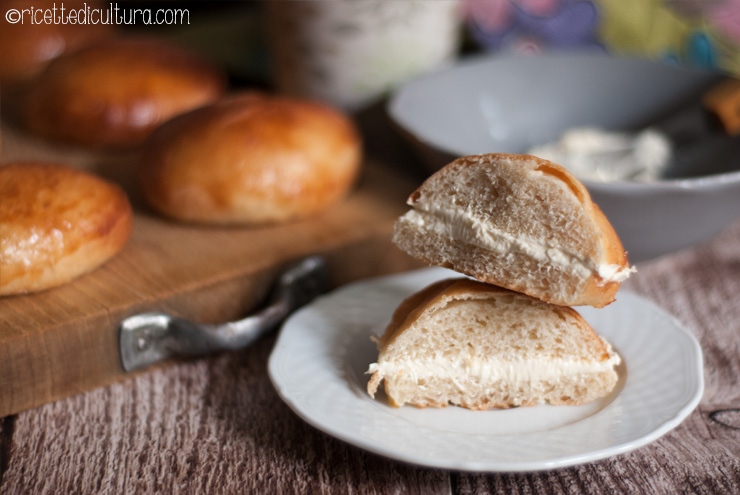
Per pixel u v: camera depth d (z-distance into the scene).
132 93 0.70
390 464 0.48
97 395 0.52
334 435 0.46
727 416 0.50
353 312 0.55
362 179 0.67
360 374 0.51
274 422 0.50
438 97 0.69
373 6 0.69
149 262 0.57
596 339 0.49
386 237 0.60
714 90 0.67
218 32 0.92
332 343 0.52
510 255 0.47
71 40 0.83
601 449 0.45
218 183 0.59
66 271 0.54
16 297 0.53
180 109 0.71
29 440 0.49
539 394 0.49
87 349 0.52
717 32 0.76
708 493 0.45
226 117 0.62
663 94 0.71
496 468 0.43
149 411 0.51
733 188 0.55
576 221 0.46
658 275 0.62
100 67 0.71
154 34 0.94
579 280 0.46
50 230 0.53
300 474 0.47
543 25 0.77
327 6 0.69
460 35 0.81
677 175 0.66
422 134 0.60
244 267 0.56
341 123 0.65
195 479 0.47
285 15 0.70
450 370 0.49
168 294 0.54
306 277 0.58
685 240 0.58
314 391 0.49
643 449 0.48
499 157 0.47
